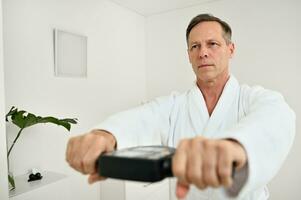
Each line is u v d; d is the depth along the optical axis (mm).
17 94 1594
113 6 2490
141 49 2961
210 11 2607
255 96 652
